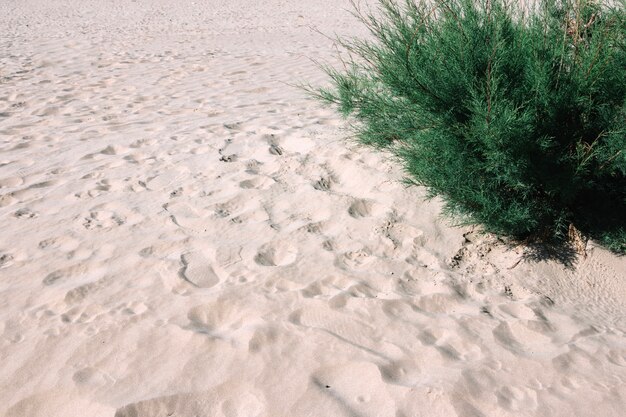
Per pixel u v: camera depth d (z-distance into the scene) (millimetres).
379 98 4133
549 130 3643
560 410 2467
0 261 3561
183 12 20031
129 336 2832
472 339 2889
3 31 14922
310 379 2564
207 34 14172
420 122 3756
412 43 3830
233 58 10633
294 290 3213
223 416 2395
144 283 3283
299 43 12328
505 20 3791
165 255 3594
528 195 3750
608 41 3545
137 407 2406
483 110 3371
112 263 3502
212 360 2672
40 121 6898
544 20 3848
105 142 5863
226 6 21484
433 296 3213
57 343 2795
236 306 3068
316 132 5633
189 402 2447
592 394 2570
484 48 3695
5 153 5645
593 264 3523
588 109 3549
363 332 2896
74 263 3510
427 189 3922
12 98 7988
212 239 3775
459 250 3670
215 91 8195
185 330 2857
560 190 3559
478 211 3656
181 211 4184
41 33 14477
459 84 3604
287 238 3766
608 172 3602
